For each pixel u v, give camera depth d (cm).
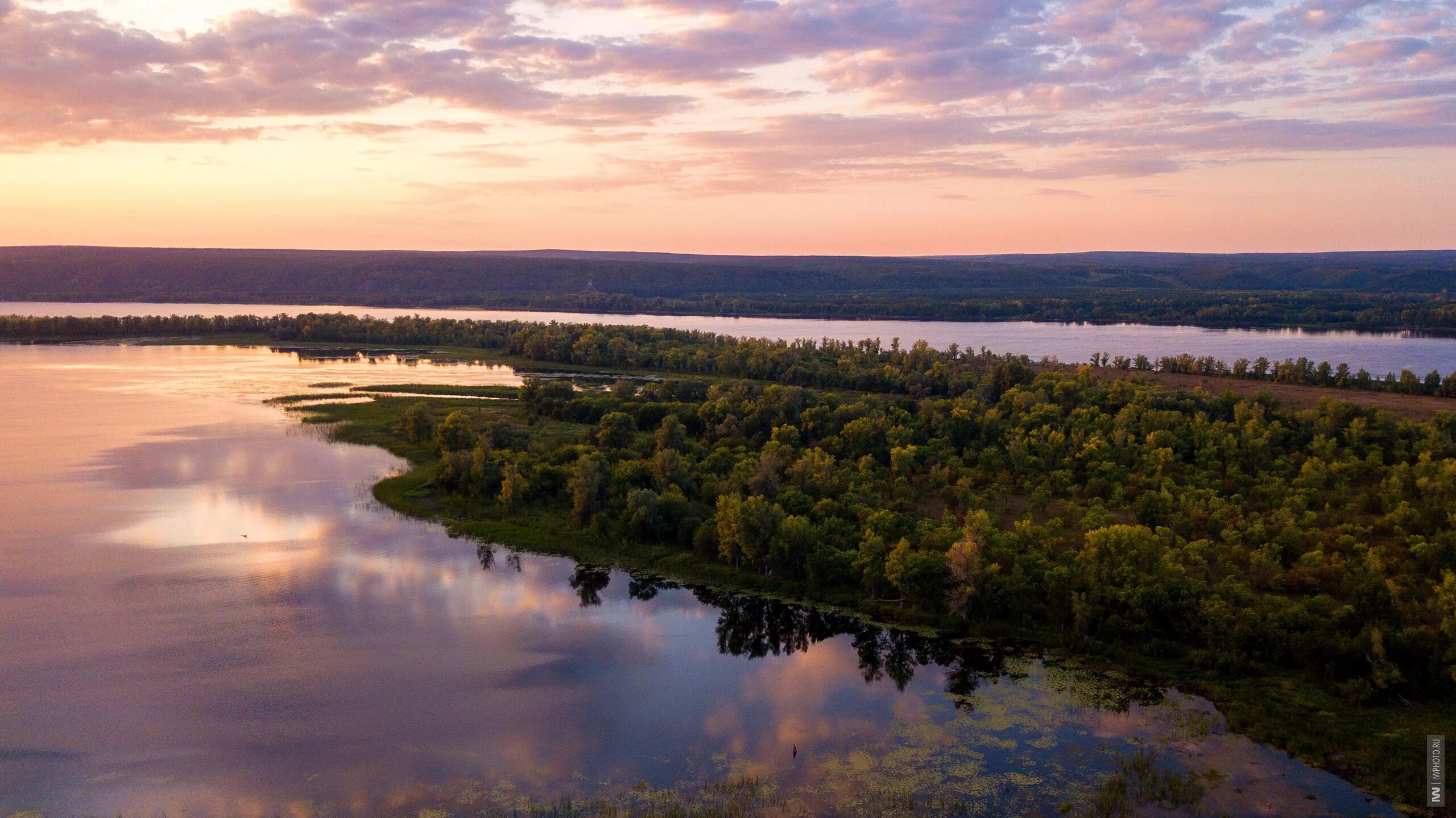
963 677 8350
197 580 10481
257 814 6366
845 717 7719
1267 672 8044
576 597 10275
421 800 6525
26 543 11631
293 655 8669
